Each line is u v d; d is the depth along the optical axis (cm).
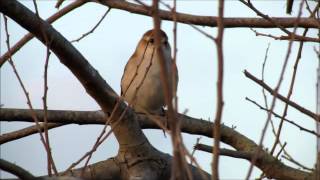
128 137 927
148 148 958
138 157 957
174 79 524
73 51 791
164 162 971
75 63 796
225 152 873
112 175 965
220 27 510
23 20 755
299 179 909
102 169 962
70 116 954
